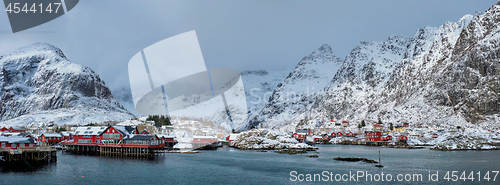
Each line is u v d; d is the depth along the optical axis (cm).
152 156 12900
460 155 14038
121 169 9469
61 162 10538
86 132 14512
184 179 8312
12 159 9931
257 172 9406
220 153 14975
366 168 10156
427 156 13688
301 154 14812
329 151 16725
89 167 9669
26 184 7294
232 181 8181
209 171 9469
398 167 10306
